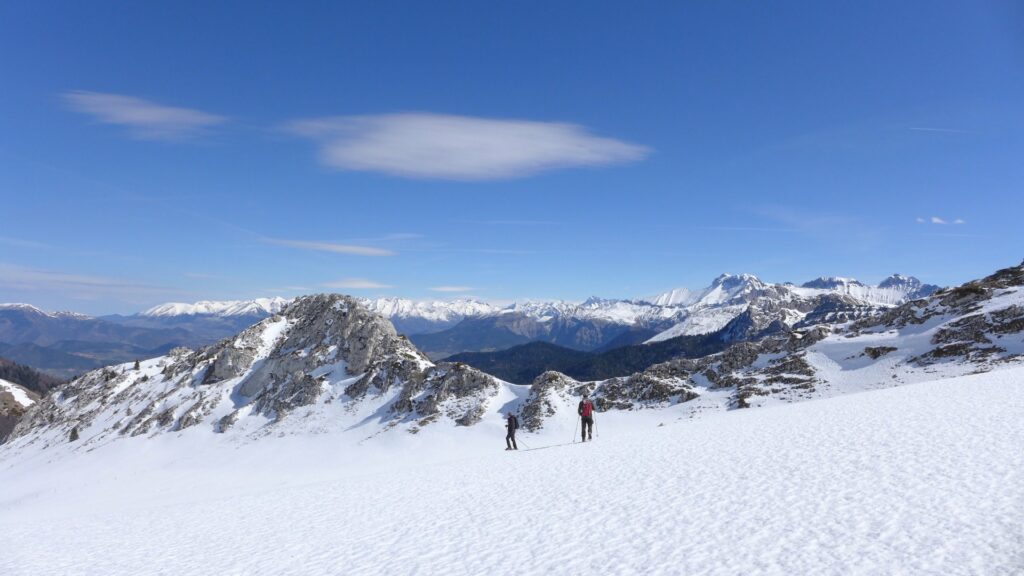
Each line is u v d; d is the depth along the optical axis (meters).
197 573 19.80
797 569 13.10
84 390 148.38
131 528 31.22
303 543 22.38
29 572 22.61
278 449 93.88
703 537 16.36
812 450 26.75
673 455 31.86
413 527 22.83
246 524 28.06
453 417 96.50
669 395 92.31
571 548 17.27
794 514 17.17
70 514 48.25
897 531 14.52
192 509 36.59
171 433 108.75
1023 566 11.59
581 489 25.81
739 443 32.50
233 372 127.94
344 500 31.89
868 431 29.55
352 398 111.62
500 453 51.47
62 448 116.56
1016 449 21.25
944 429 27.02
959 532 13.91
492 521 22.05
